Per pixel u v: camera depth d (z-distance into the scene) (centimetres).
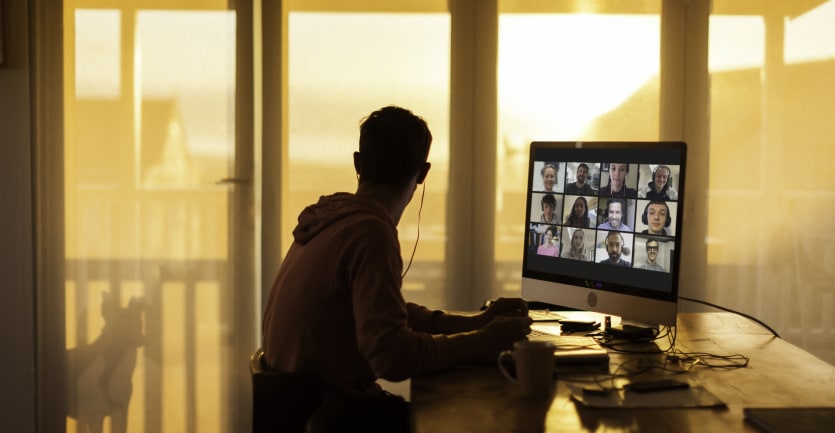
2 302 290
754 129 318
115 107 299
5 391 292
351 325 146
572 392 138
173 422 307
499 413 127
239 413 309
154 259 304
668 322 170
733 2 316
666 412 127
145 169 301
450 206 315
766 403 133
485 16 313
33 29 292
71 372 302
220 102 304
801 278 319
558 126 315
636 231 178
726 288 321
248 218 306
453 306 317
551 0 314
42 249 296
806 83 315
